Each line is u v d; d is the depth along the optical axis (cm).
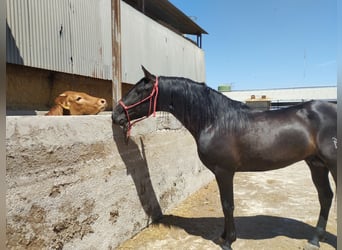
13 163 166
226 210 259
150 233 303
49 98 508
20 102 443
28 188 176
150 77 259
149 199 330
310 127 241
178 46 1015
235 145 248
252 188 510
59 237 200
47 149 191
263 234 302
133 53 727
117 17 307
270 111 263
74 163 216
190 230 313
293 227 321
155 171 347
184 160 441
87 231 228
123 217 278
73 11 500
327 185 270
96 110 309
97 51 568
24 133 175
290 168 740
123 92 743
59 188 201
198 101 254
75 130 219
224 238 274
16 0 388
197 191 489
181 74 1042
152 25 826
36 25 421
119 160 275
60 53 468
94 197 238
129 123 267
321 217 270
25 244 173
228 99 262
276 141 241
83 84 598
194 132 266
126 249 265
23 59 399
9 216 163
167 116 388
